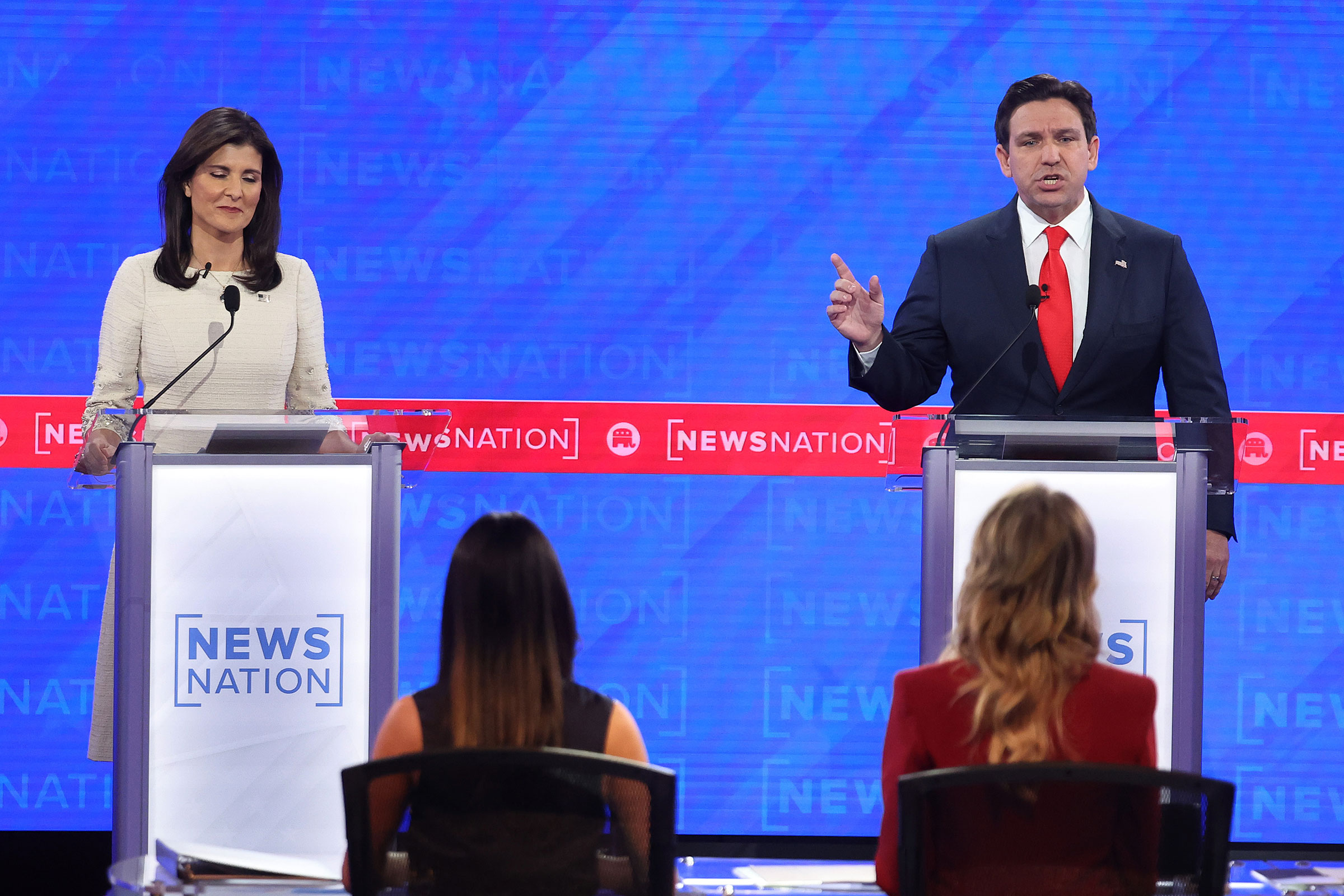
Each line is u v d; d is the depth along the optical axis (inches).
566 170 578.2
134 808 324.8
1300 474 572.4
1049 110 408.2
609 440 577.6
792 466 579.5
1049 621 235.1
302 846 331.0
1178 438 335.0
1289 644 569.0
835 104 580.1
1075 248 416.2
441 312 575.5
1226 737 567.8
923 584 337.4
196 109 569.9
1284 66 577.6
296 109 571.5
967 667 242.2
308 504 332.8
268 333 408.2
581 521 577.0
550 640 231.1
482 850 204.4
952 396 417.4
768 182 580.4
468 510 574.6
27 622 558.6
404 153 574.2
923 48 580.4
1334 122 577.9
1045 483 332.5
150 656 327.3
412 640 570.9
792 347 581.9
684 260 579.8
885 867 242.7
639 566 576.7
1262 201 577.9
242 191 403.2
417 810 204.1
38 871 514.3
